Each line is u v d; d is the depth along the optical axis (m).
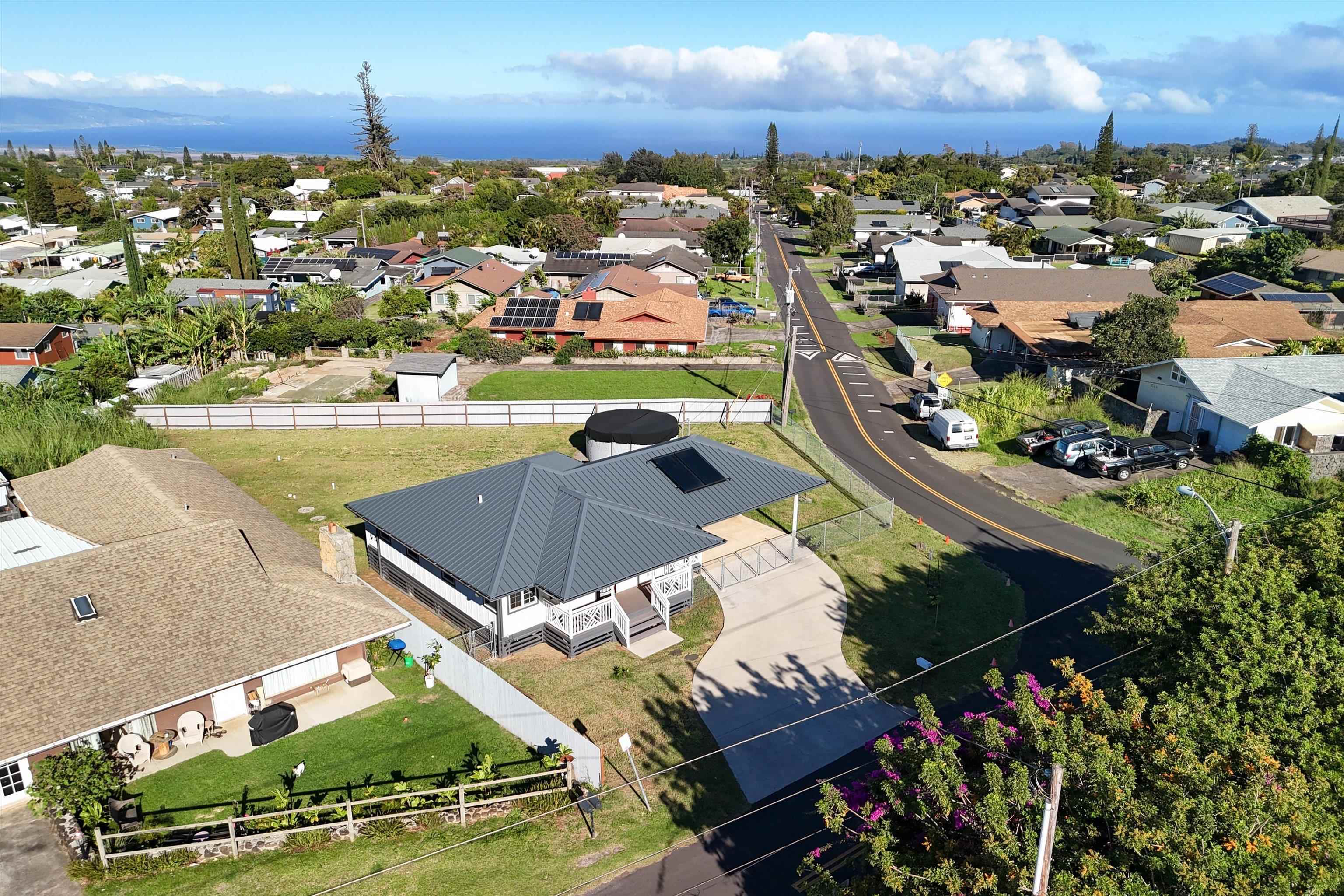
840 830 16.23
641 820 22.28
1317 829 14.91
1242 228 124.69
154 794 22.39
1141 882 13.30
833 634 31.17
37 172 169.50
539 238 125.94
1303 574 22.19
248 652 24.75
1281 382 48.06
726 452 36.88
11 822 21.09
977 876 13.65
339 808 21.28
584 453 49.09
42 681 22.03
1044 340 66.06
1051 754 15.22
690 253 116.38
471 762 24.05
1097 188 170.75
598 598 29.95
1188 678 19.70
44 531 30.77
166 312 74.12
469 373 66.88
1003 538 39.12
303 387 62.66
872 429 54.69
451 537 30.28
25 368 64.81
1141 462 46.00
